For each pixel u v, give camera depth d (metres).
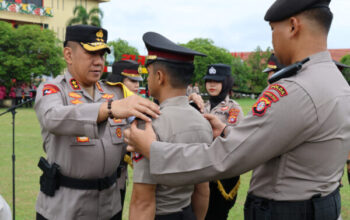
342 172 1.54
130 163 2.89
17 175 5.33
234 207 4.14
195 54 1.57
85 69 2.16
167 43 1.64
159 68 1.61
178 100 1.63
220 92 3.44
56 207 2.06
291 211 1.40
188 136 1.55
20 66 21.47
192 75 1.68
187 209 1.69
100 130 1.76
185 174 1.39
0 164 5.99
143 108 1.52
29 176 5.29
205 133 1.63
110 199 2.22
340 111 1.34
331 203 1.43
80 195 2.07
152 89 1.68
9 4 35.53
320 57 1.42
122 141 2.27
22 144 7.93
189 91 9.05
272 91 1.35
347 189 4.82
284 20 1.44
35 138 8.77
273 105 1.31
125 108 1.59
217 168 1.35
